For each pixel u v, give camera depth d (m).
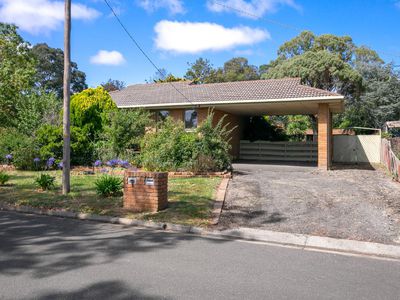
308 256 5.62
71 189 10.23
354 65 35.84
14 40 16.53
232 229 6.94
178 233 6.87
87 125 16.80
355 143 21.86
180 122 14.97
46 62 46.16
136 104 19.47
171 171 13.10
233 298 3.97
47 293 3.99
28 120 17.53
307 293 4.14
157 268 4.86
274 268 4.99
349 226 7.16
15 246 5.72
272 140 25.09
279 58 39.38
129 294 4.01
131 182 8.22
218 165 13.34
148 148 14.18
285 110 20.23
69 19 9.60
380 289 4.32
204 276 4.61
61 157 15.22
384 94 31.33
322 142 16.48
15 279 4.38
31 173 13.77
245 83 20.53
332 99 15.64
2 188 10.52
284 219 7.66
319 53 31.42
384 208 8.52
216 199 9.21
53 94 23.02
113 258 5.24
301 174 14.45
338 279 4.62
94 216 7.78
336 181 12.45
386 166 17.62
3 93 16.22
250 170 15.91
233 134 22.20
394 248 5.93
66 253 5.42
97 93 17.50
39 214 8.29
